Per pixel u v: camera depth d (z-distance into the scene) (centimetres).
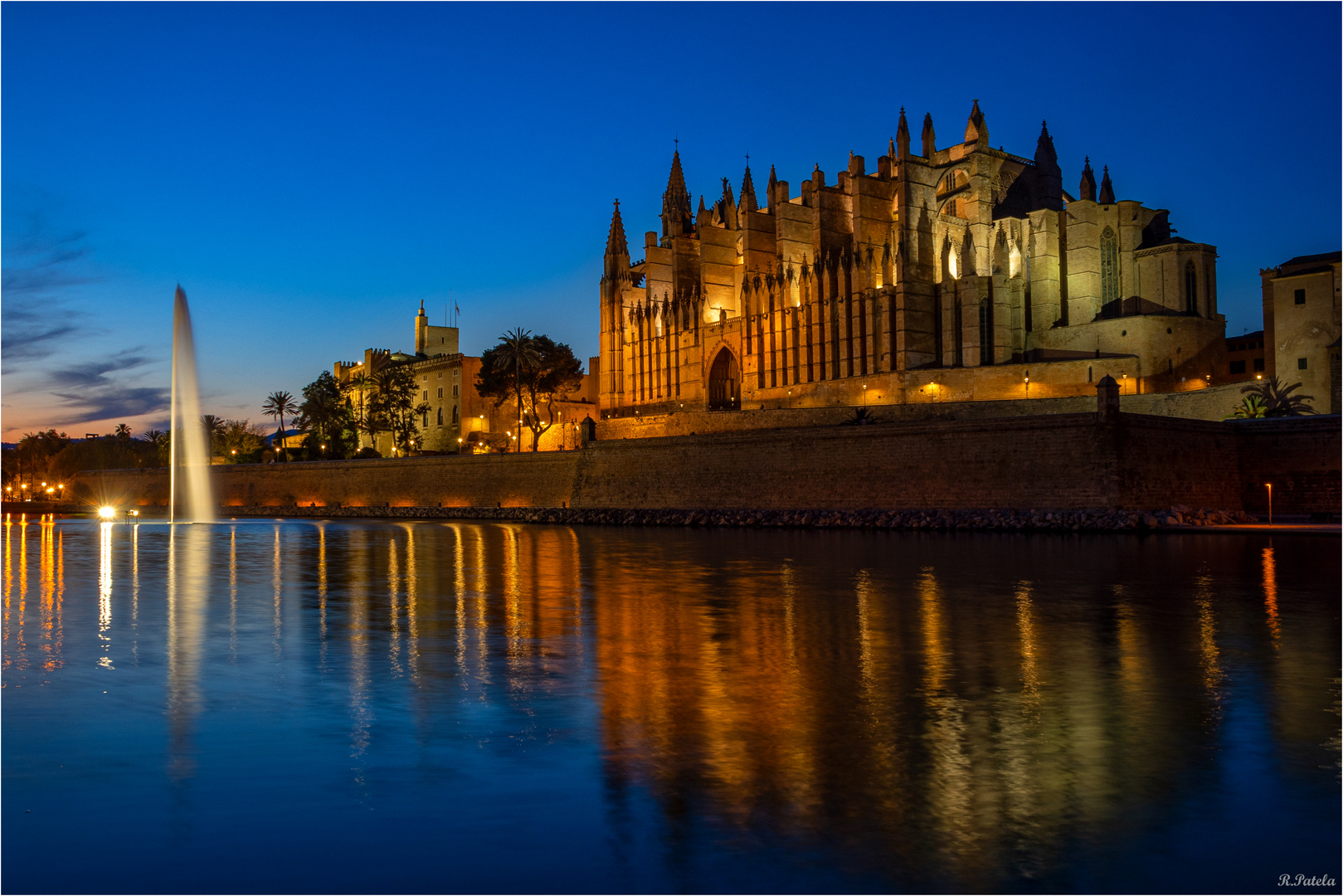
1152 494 6238
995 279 9888
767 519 7462
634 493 9006
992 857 1054
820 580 3703
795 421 9594
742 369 12000
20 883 1010
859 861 1044
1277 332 8119
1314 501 6412
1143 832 1116
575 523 8794
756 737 1498
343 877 1020
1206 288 9944
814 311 11250
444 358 15800
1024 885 991
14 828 1148
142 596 3425
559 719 1614
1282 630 2464
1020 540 5475
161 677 1986
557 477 9756
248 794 1257
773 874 1017
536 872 1025
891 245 11038
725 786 1269
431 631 2572
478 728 1565
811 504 7669
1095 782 1282
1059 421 6359
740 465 8206
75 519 11794
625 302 13812
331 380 15538
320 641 2419
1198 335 9600
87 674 2025
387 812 1188
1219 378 9712
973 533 6169
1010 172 11444
